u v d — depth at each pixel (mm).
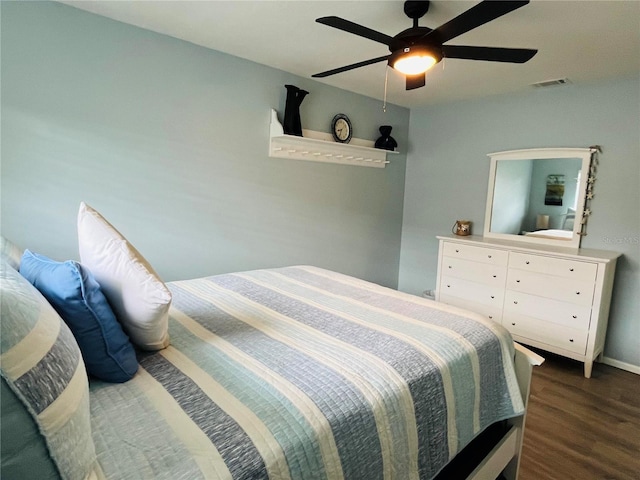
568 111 3227
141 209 2570
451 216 4129
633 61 2576
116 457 759
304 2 1980
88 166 2330
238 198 3051
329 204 3738
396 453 1067
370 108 3939
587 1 1814
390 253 4488
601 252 2953
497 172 3689
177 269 2793
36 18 2064
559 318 2922
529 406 2383
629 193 2939
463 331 1532
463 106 3926
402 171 4441
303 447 861
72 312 965
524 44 2342
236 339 1380
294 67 3064
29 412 605
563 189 3264
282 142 3232
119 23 2328
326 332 1472
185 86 2645
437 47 1751
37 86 2111
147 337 1202
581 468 1836
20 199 2135
